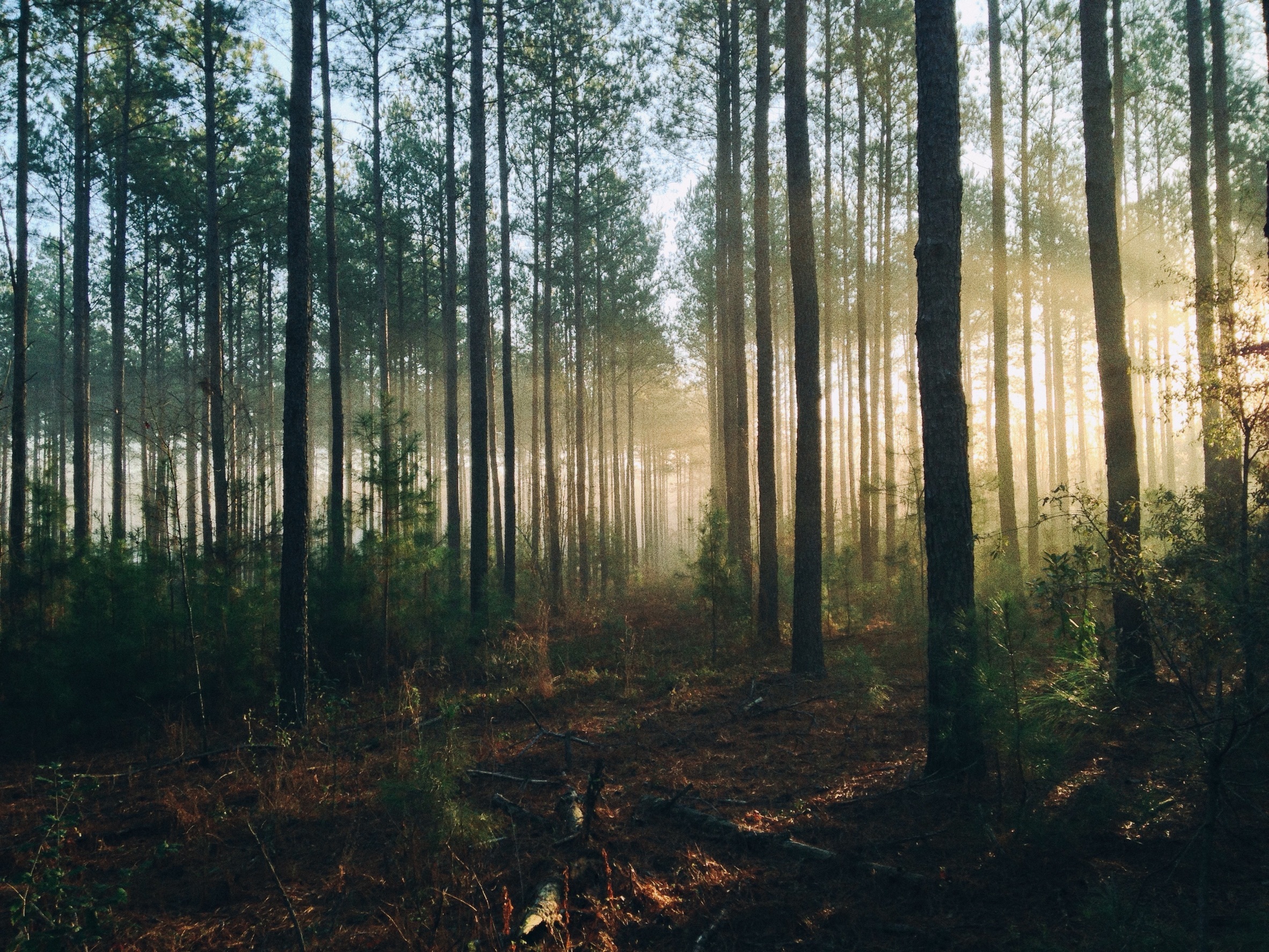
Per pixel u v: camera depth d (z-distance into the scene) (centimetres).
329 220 1507
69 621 870
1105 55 858
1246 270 499
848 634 1283
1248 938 306
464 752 573
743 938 375
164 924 410
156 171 2009
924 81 602
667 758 678
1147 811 426
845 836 484
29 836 536
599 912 386
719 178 1852
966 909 392
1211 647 342
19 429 1192
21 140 1304
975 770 552
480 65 1486
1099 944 331
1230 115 1652
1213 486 509
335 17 1631
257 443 2731
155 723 853
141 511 1061
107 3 1446
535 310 2458
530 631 1419
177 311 2641
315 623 1053
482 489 1459
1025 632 521
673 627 1580
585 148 2231
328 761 695
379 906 414
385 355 1742
